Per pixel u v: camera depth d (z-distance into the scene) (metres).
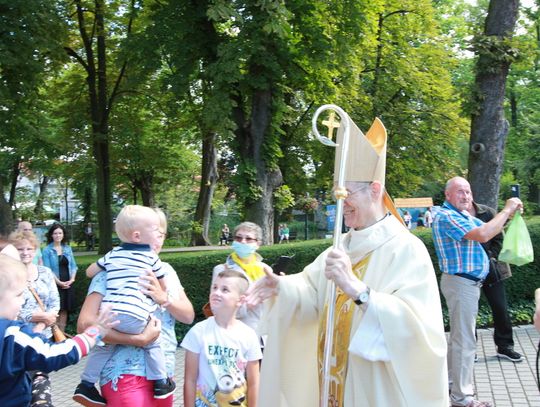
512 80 31.58
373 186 2.83
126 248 3.55
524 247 5.78
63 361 2.73
